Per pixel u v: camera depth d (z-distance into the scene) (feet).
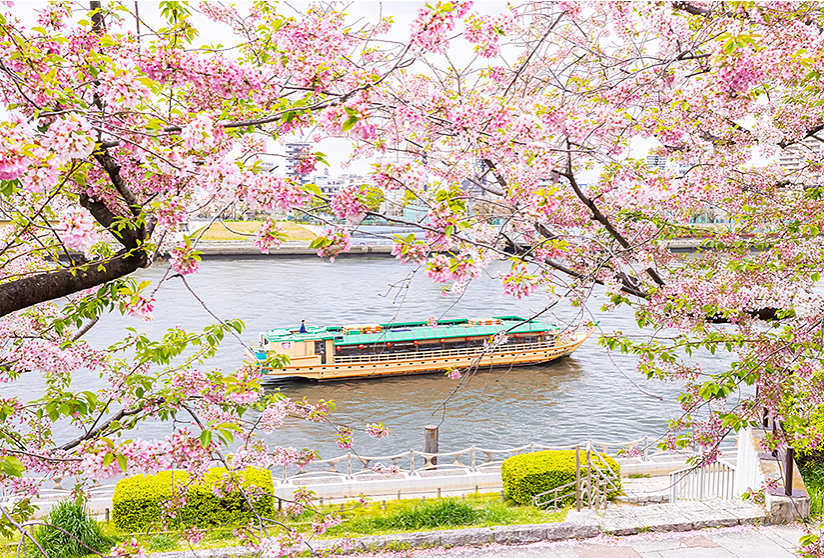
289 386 128.26
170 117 15.29
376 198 13.14
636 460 59.41
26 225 17.65
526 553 38.19
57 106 13.99
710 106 18.97
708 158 22.72
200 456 19.06
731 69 16.89
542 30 23.27
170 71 14.75
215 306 177.17
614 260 22.79
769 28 20.99
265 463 24.22
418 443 88.17
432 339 136.98
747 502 43.16
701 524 40.37
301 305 185.68
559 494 48.26
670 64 20.98
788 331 20.26
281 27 17.47
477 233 17.08
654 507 43.11
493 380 124.16
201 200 15.58
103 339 126.82
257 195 12.39
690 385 22.29
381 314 176.24
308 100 15.75
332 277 247.70
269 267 277.64
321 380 131.75
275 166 13.91
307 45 17.43
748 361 20.45
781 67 18.40
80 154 11.30
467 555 38.06
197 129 12.83
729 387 20.48
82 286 16.28
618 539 39.37
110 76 13.43
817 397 20.67
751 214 26.25
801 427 26.94
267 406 23.81
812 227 22.68
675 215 25.98
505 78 23.67
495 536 39.58
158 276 220.43
